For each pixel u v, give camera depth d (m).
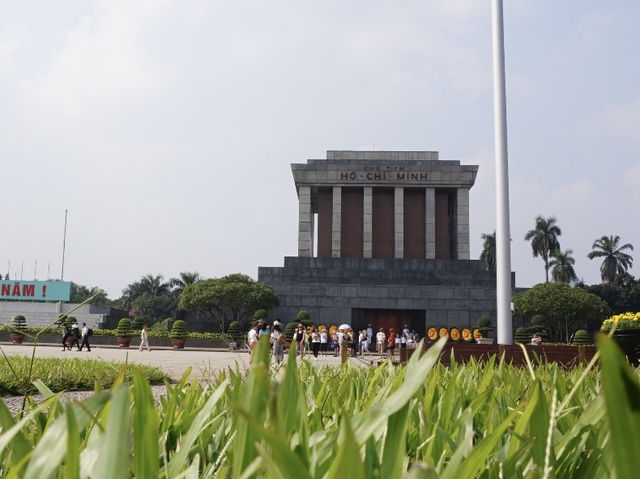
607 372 0.50
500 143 14.42
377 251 64.62
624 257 89.56
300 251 62.44
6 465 1.18
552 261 85.12
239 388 1.80
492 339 51.84
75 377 10.21
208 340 49.66
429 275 57.31
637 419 0.49
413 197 65.88
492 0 15.01
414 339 42.59
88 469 0.95
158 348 47.41
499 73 14.68
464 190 63.75
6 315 66.12
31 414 1.09
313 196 69.19
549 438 0.93
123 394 0.61
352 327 56.75
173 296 110.94
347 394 2.62
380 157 66.31
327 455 1.01
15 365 10.54
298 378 1.13
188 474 1.14
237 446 0.88
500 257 14.02
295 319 54.22
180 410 2.09
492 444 0.83
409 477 0.52
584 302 52.75
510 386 2.93
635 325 9.43
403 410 0.91
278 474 0.59
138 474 0.94
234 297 53.12
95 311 69.44
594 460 1.07
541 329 53.22
